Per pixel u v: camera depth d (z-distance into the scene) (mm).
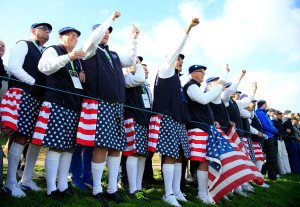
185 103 5152
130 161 4656
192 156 5078
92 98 3908
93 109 3887
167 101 4727
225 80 5418
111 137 3969
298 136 12062
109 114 4000
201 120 5211
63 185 3943
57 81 3846
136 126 4664
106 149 4098
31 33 4383
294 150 11102
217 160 5012
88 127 3846
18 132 3783
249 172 4965
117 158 4281
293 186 8078
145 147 4719
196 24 4473
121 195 4500
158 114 4715
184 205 4625
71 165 4703
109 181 4230
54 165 3803
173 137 4668
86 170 4859
